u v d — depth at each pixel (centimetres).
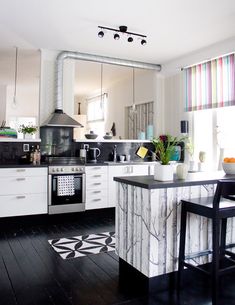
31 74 699
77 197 462
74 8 351
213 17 374
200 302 223
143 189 241
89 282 252
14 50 515
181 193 251
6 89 811
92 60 530
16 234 387
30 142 491
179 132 568
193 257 248
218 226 214
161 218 240
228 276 264
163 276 241
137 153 536
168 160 254
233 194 216
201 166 494
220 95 472
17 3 339
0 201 409
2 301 220
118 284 249
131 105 722
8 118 905
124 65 564
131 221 256
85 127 928
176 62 566
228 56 459
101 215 489
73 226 427
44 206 437
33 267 281
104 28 410
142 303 220
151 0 330
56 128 516
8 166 412
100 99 881
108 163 489
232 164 292
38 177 433
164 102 610
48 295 229
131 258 256
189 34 432
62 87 508
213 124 502
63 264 288
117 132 786
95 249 329
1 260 298
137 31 421
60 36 444
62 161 486
